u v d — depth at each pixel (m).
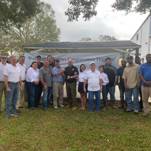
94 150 7.27
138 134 8.77
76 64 14.83
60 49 14.80
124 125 9.95
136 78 12.04
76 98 14.09
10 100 11.09
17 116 11.23
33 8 25.16
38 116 11.34
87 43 15.45
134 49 14.80
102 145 7.67
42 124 9.99
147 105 11.59
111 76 13.16
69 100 13.47
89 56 14.76
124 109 12.75
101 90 12.94
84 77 12.88
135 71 12.03
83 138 8.31
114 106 13.47
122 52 14.55
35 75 12.86
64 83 14.33
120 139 8.20
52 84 13.26
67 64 14.88
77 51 14.81
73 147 7.48
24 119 10.71
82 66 13.05
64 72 13.45
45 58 15.02
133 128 9.52
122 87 12.95
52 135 8.61
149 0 12.69
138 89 12.14
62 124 10.01
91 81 12.54
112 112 12.35
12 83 11.09
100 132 8.96
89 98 12.59
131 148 7.43
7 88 10.98
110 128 9.51
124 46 14.44
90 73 12.60
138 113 12.10
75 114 11.88
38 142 7.89
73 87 13.36
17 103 11.90
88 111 12.61
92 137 8.40
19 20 25.33
